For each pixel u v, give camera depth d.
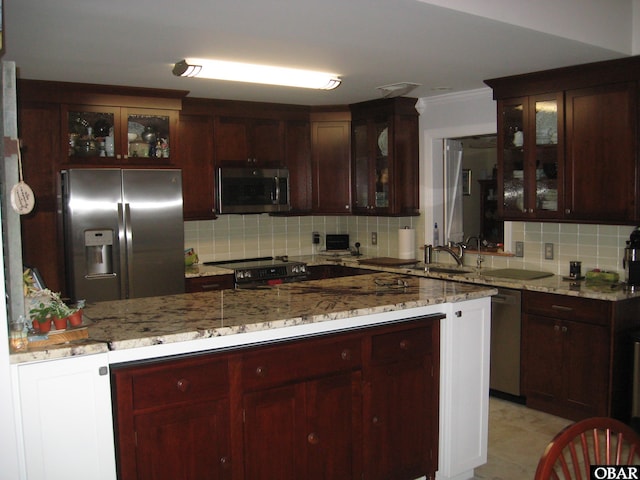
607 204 3.73
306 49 3.24
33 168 4.24
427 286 3.25
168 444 2.17
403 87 4.46
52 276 4.39
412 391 2.82
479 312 3.02
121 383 2.06
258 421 2.37
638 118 3.55
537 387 3.95
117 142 4.47
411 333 2.80
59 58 3.43
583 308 3.63
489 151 6.29
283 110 5.39
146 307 2.72
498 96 4.31
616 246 4.01
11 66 2.17
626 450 3.34
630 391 3.63
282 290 3.16
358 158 5.51
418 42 3.11
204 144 5.02
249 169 5.20
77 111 4.32
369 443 2.69
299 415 2.47
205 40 3.03
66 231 4.23
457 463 2.96
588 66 3.71
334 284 3.35
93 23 2.70
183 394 2.18
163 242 4.50
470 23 2.75
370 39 3.04
